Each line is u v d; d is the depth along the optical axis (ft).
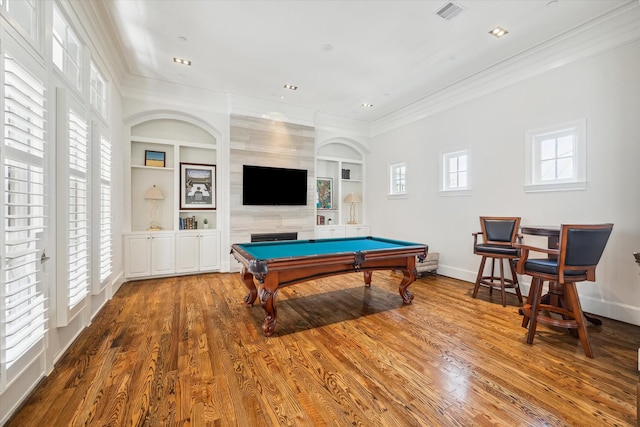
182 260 15.39
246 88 15.25
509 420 4.95
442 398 5.53
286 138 17.76
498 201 12.92
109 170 10.82
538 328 8.79
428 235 16.58
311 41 10.80
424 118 16.81
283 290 12.93
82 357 6.89
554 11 9.06
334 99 16.76
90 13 8.56
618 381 6.08
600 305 9.71
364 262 9.86
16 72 5.13
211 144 16.48
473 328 8.78
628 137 9.11
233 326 8.87
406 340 7.98
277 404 5.31
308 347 7.55
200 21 9.61
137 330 8.48
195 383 5.92
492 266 11.96
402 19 9.47
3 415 4.70
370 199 21.70
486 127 13.38
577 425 4.84
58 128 6.50
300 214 18.39
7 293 4.61
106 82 10.97
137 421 4.84
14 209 5.44
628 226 9.14
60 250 6.48
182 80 14.26
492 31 10.12
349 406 5.28
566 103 10.56
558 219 10.84
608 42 9.46
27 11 5.63
